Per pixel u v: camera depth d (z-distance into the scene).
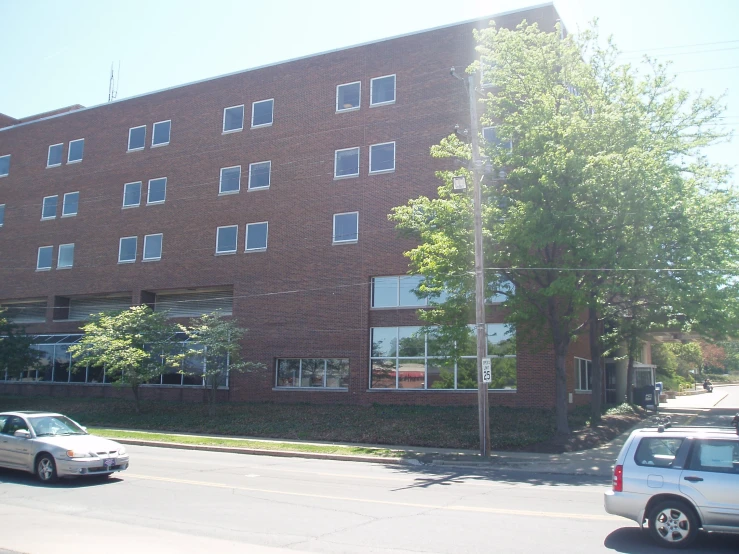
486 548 8.34
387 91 31.64
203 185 36.00
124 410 32.28
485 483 14.91
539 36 22.38
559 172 19.20
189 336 31.61
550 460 18.56
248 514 10.53
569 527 9.70
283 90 34.41
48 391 39.06
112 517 10.20
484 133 28.73
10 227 43.25
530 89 21.80
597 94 20.84
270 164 34.06
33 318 41.91
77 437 14.28
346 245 31.20
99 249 39.12
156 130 38.47
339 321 30.83
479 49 22.94
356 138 31.88
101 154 40.34
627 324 24.45
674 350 70.94
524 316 20.55
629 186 19.22
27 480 14.03
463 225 20.95
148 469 16.36
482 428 19.08
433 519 10.23
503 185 21.53
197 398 34.28
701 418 30.41
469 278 20.78
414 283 29.73
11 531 9.02
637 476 8.93
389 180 30.66
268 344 32.47
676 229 20.48
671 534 8.59
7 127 45.31
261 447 22.00
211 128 36.38
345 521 10.02
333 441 23.75
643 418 30.80
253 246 33.84
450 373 28.30
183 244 36.03
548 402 26.33
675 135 22.19
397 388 29.25
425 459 19.17
